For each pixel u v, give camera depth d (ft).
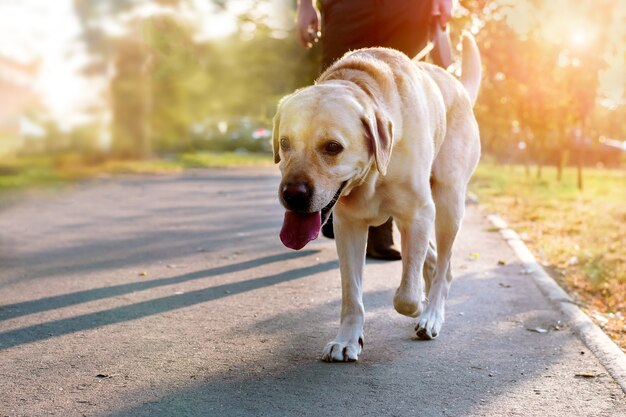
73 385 10.69
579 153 46.88
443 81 14.32
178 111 84.17
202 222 28.32
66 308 15.15
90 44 66.33
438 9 17.16
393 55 13.09
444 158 14.15
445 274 14.12
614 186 51.37
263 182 47.55
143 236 24.71
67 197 36.55
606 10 39.65
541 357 12.18
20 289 16.88
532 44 44.68
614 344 12.69
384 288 17.06
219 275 18.52
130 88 66.95
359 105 11.11
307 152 10.89
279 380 10.95
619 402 10.23
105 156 65.57
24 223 27.48
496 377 11.19
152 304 15.49
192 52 89.35
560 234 27.14
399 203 12.24
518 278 18.57
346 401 10.14
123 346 12.57
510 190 46.03
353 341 12.05
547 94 48.24
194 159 72.23
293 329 13.70
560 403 10.17
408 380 11.02
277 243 23.49
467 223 29.45
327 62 18.37
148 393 10.39
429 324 13.19
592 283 18.48
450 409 9.90
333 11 18.10
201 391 10.48
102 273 18.69
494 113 57.98
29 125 62.75
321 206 10.85
